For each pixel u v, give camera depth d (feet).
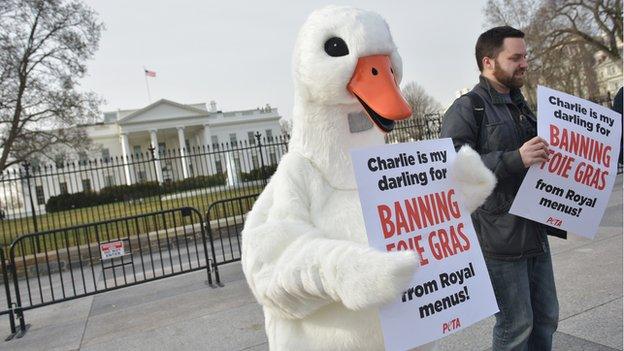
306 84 5.15
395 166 5.31
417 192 5.39
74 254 31.48
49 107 81.20
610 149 8.15
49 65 81.10
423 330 4.99
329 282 3.95
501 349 7.88
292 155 5.39
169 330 16.03
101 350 15.06
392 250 5.00
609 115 8.25
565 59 102.37
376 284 3.66
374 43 4.95
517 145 7.96
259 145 37.09
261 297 4.63
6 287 18.45
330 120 5.26
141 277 26.13
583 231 7.91
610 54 97.60
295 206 4.94
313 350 4.89
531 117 8.57
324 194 5.16
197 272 25.50
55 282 27.84
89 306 21.24
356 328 4.76
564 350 10.55
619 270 15.15
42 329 18.57
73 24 81.76
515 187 7.83
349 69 4.89
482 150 7.95
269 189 5.47
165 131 187.21
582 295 13.50
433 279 5.25
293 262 4.22
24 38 76.79
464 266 5.55
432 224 5.42
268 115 215.31
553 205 7.65
